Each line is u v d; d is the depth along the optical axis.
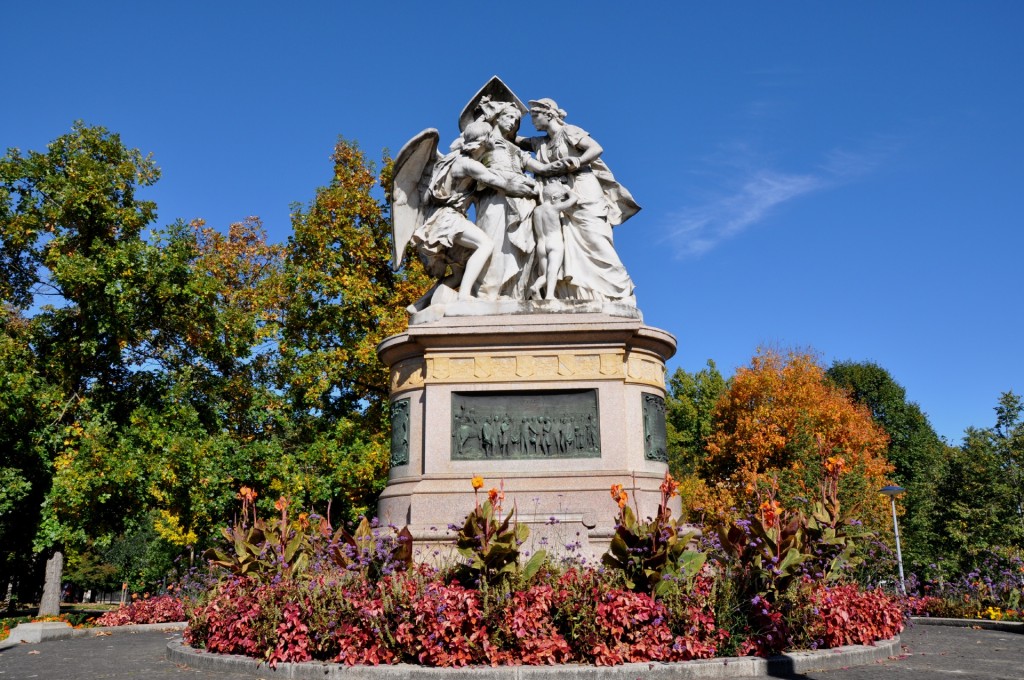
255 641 7.73
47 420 17.52
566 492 10.56
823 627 7.84
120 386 19.66
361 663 6.80
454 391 11.18
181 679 7.04
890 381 52.34
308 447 22.64
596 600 6.90
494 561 7.07
